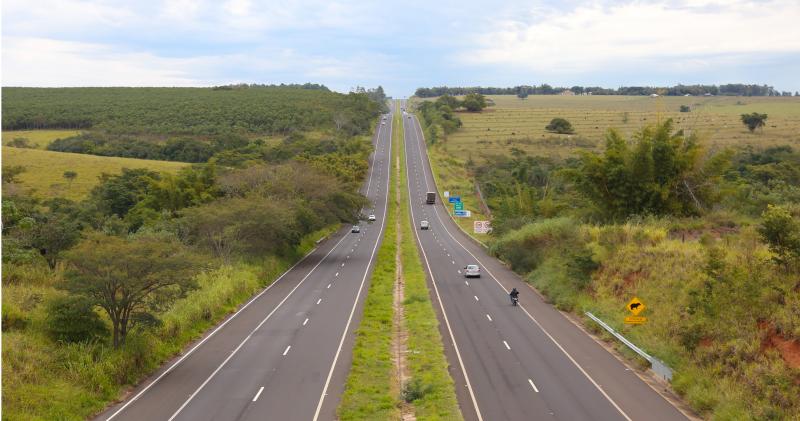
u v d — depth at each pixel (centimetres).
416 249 7725
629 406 2333
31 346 2677
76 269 3036
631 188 5344
